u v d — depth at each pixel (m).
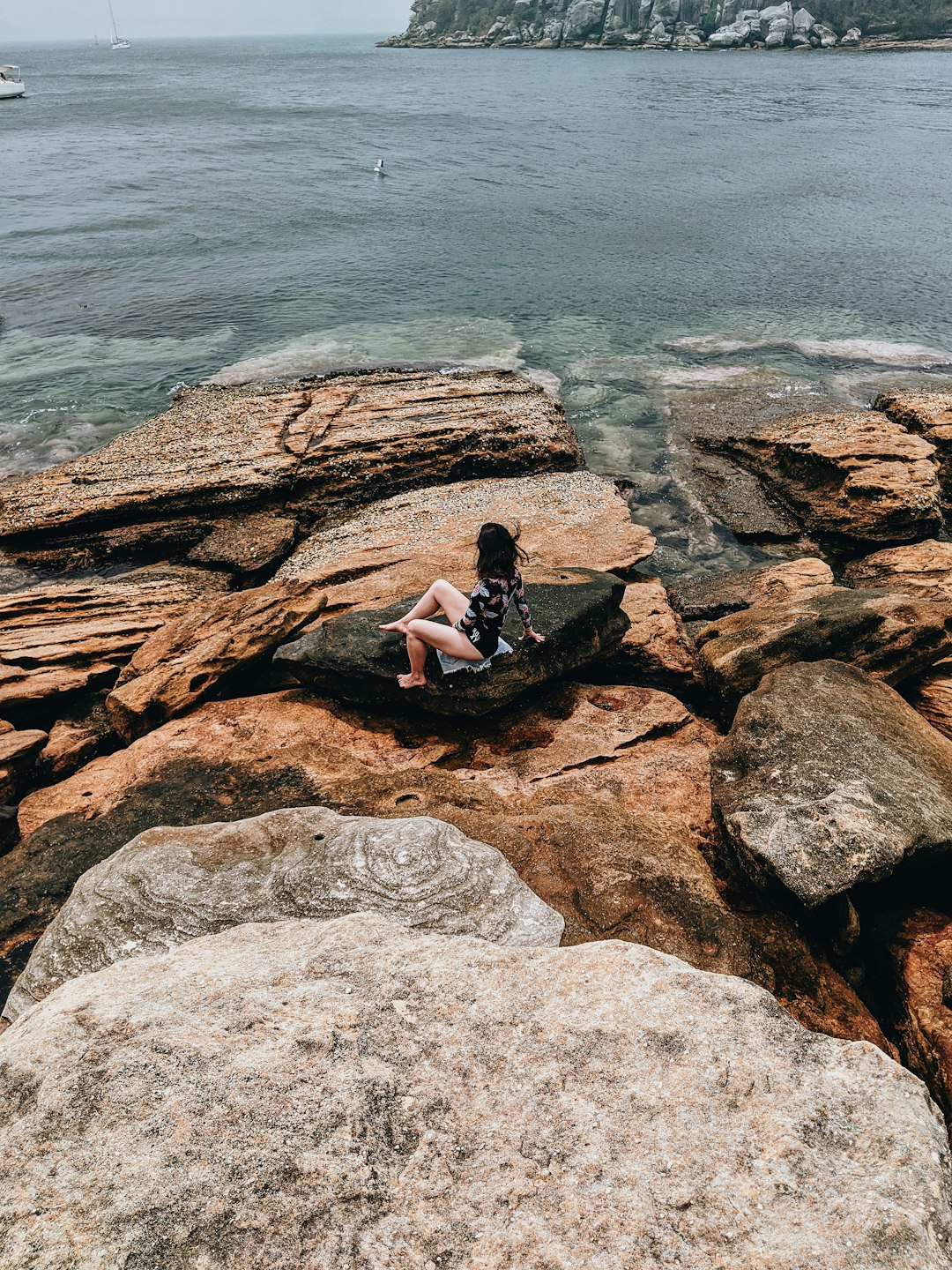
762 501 16.83
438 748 8.70
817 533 15.66
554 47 172.62
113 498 15.19
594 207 43.09
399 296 29.98
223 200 46.12
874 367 23.17
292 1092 3.14
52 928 5.25
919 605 10.39
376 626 9.52
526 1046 3.37
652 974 3.72
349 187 49.66
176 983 3.72
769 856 6.21
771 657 9.63
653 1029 3.43
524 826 6.81
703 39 153.50
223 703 9.62
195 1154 2.90
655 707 9.45
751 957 5.98
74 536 15.12
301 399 19.12
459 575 12.31
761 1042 3.36
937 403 18.58
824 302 28.77
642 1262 2.60
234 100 107.56
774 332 26.02
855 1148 2.90
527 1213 2.77
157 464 16.34
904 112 75.88
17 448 19.00
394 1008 3.56
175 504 15.35
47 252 35.16
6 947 6.30
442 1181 2.87
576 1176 2.88
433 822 5.82
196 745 8.65
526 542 13.58
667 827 7.21
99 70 196.88
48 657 10.96
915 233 36.72
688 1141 2.98
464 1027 3.47
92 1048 3.30
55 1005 3.61
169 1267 2.58
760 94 91.19
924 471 15.33
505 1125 3.06
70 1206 2.73
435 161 57.66
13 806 8.28
